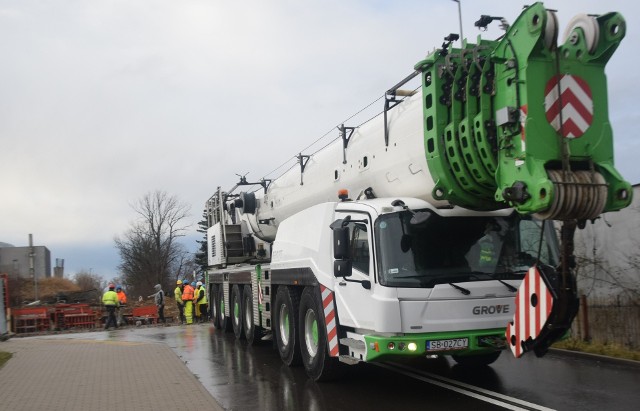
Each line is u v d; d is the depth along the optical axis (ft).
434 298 22.39
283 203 41.14
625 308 33.65
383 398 24.34
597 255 38.83
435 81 22.38
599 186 18.26
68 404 24.95
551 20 18.48
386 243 22.89
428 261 22.97
